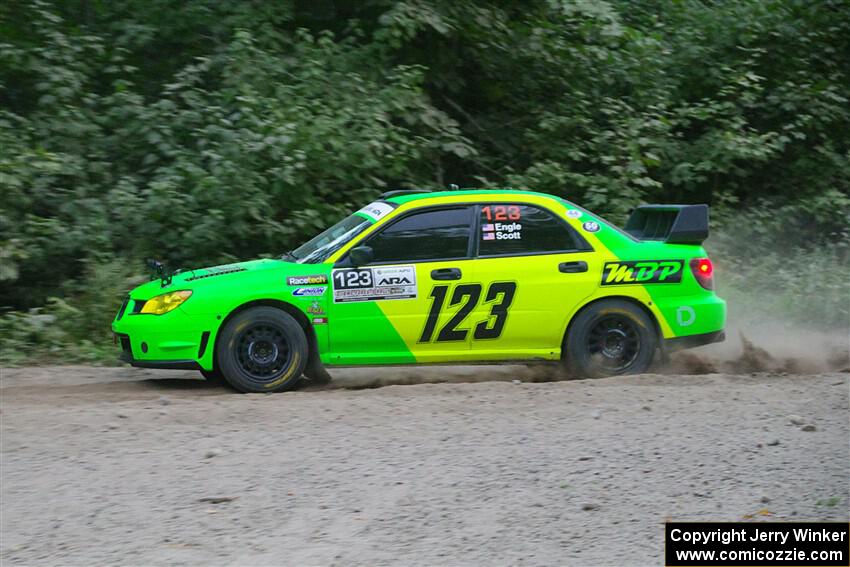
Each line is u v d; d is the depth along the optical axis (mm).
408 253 12312
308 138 17812
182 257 17344
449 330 12289
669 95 22531
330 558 6969
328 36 20125
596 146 21406
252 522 7613
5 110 18641
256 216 17203
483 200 12609
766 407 10711
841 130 23938
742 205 23438
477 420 10273
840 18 23797
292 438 9656
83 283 16625
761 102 23797
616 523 7559
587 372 12641
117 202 17141
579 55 22250
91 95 18672
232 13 20188
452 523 7562
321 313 12023
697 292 12930
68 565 6906
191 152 18109
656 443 9414
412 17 19672
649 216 14109
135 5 20234
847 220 22766
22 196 16781
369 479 8484
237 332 11844
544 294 12492
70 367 14164
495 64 22297
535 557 6977
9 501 8070
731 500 7965
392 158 18812
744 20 23328
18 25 18875
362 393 11742
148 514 7781
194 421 10258
